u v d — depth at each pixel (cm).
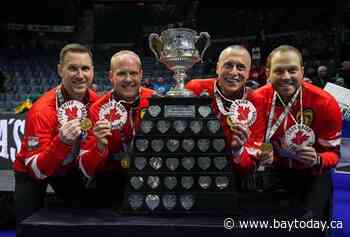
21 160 239
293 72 218
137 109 238
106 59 1719
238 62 228
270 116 238
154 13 1998
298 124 224
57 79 1458
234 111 220
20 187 240
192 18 1912
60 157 198
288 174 246
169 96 187
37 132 216
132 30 2016
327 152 233
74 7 1959
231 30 1873
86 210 191
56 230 163
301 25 1728
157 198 179
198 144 180
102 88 1386
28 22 1998
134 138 183
